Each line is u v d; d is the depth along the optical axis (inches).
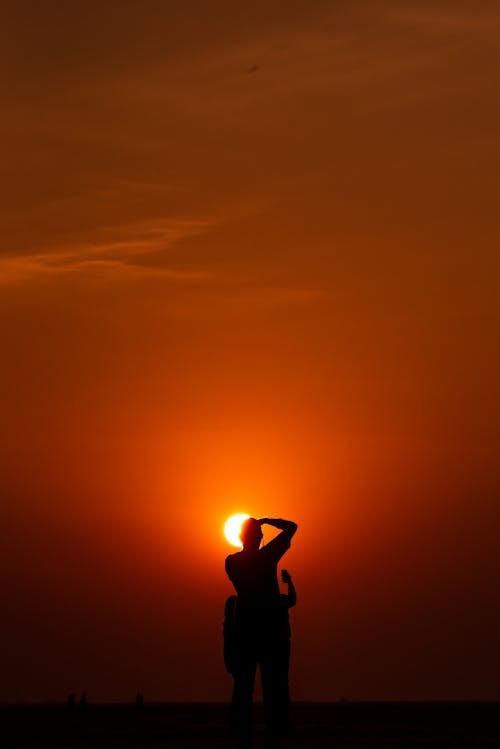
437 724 2119.8
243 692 1263.5
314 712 3223.4
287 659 1255.5
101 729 2052.2
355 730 1886.1
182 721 2578.7
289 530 1268.5
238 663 1258.0
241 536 1273.4
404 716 2677.2
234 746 1419.8
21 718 2768.2
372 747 1400.1
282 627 1250.6
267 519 1278.3
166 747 1419.8
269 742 1250.6
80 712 3671.3
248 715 1266.0
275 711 1248.8
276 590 1258.6
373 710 3378.4
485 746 1433.3
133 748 1408.7
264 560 1258.0
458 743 1487.5
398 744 1461.6
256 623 1244.5
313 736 1697.8
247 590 1251.8
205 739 1640.0
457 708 3553.2
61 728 2117.4
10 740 1665.8
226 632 1264.8
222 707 4379.9
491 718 2448.3
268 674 1249.4
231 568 1264.8
